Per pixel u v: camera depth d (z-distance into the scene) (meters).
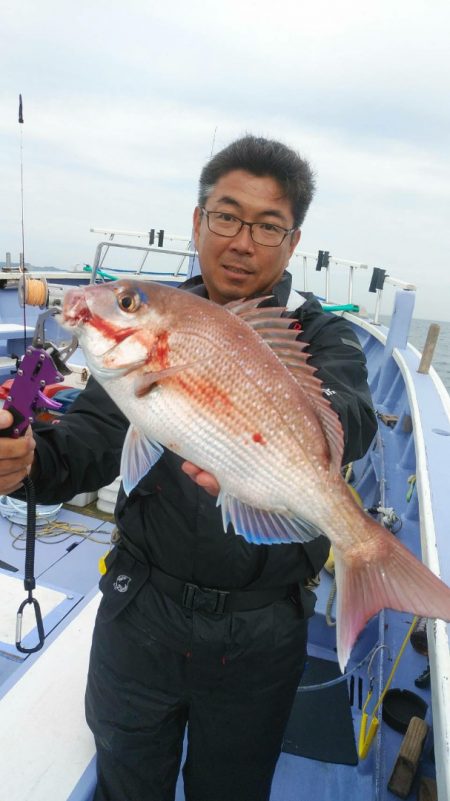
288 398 0.61
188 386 0.60
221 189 0.78
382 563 0.60
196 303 0.61
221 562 0.71
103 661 0.78
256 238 0.77
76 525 1.72
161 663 0.75
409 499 1.41
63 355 0.87
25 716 0.90
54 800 0.77
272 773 0.83
